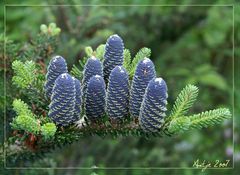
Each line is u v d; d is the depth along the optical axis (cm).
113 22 523
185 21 580
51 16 426
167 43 600
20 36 482
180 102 214
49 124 203
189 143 546
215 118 214
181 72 574
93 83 213
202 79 561
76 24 419
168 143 528
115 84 211
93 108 215
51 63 218
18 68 230
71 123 215
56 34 298
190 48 609
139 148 495
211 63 624
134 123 217
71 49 401
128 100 215
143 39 577
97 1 414
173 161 506
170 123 208
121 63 228
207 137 559
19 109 214
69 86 205
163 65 597
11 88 270
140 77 208
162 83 202
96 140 454
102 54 253
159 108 204
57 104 207
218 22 577
